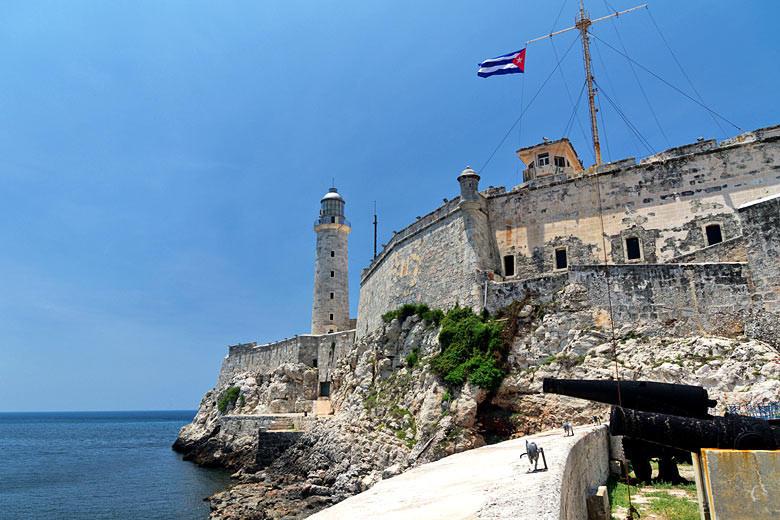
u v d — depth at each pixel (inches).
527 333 1095.0
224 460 2347.4
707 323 890.7
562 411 959.6
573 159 1830.7
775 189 1063.6
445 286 1413.6
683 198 1167.6
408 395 1349.7
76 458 2992.1
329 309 2620.6
